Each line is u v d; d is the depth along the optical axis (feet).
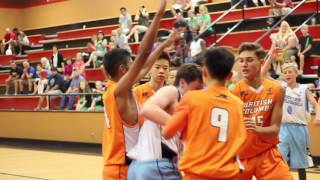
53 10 80.43
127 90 11.42
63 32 70.33
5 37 71.20
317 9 43.42
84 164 33.01
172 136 10.42
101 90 43.29
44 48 69.21
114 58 11.90
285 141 21.39
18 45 69.51
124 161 11.67
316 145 28.96
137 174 11.19
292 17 44.55
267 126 13.92
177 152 11.43
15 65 56.13
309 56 38.42
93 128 41.01
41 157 37.35
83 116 41.70
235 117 10.32
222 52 10.30
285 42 36.86
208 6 58.39
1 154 39.93
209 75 10.43
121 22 57.67
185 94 10.43
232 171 10.05
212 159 10.02
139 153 11.39
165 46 12.28
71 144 42.70
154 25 10.92
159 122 10.36
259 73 13.89
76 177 27.86
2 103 50.34
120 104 11.48
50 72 49.19
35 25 83.05
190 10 51.37
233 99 10.46
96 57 52.19
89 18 76.23
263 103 13.82
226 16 52.26
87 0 76.23
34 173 29.66
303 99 21.42
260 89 13.88
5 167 32.55
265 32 42.60
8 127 48.60
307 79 36.76
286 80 21.66
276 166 13.82
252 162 13.78
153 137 11.34
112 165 11.73
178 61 39.55
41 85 48.85
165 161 11.26
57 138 43.83
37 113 45.60
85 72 50.98
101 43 53.16
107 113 11.89
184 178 10.40
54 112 44.04
